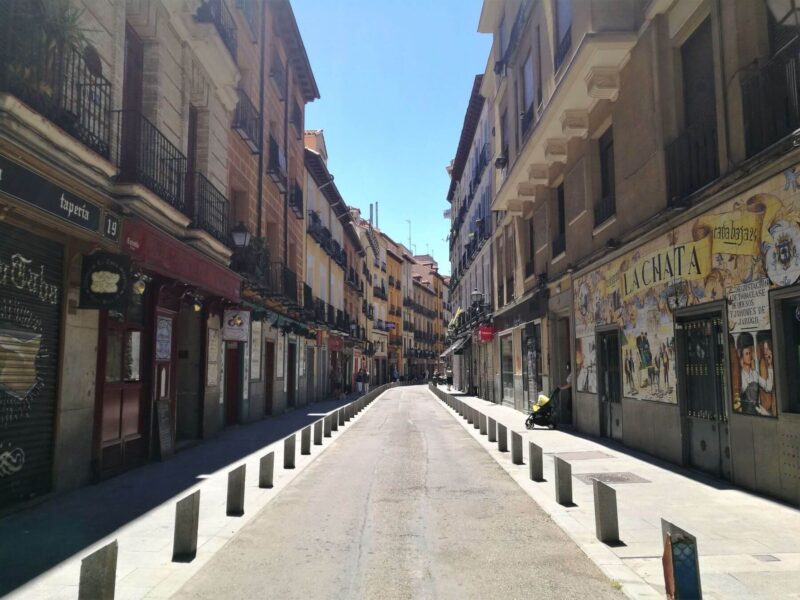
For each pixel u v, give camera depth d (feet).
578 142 48.73
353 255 151.64
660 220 32.60
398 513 24.00
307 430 40.29
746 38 26.02
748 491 25.58
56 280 26.35
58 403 26.43
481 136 106.32
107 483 29.89
